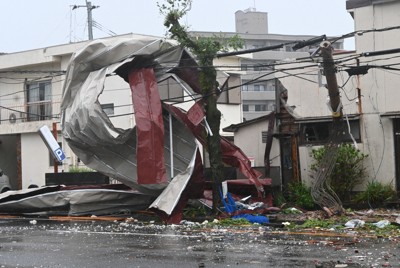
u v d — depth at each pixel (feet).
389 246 45.78
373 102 80.38
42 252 46.57
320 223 61.05
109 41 71.77
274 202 82.17
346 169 79.30
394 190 78.59
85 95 70.69
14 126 122.83
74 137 74.28
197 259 41.16
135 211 79.05
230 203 71.15
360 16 81.66
